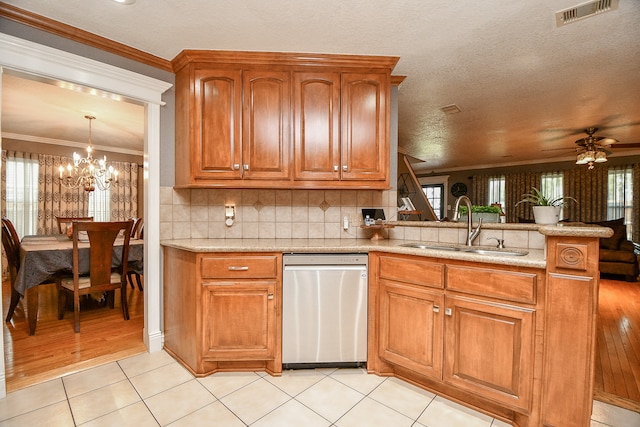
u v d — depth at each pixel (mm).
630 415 1678
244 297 2045
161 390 1894
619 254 4797
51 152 5215
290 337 2066
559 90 3031
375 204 2732
